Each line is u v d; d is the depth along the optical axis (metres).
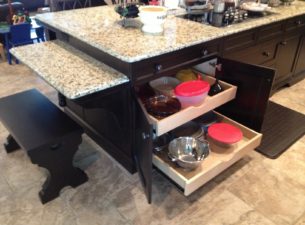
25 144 1.49
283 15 2.35
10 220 1.54
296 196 1.69
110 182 1.80
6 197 1.68
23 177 1.83
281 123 2.39
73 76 1.47
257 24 2.08
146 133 1.40
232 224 1.52
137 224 1.52
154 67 1.57
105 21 2.00
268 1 2.70
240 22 2.11
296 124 2.38
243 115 2.07
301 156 2.02
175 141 1.81
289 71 2.87
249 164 1.94
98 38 1.65
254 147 1.89
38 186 1.76
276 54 2.54
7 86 3.04
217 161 1.72
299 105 2.69
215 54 1.92
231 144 1.83
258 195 1.70
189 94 1.70
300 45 2.80
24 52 1.80
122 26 1.88
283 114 2.52
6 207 1.61
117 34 1.73
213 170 1.63
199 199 1.67
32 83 3.13
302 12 2.49
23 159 1.98
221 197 1.68
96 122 2.05
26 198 1.67
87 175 1.84
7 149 2.02
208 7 2.28
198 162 1.63
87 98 1.42
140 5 2.01
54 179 1.63
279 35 2.44
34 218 1.55
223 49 1.96
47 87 3.03
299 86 3.05
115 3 2.59
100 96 1.45
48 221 1.53
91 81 1.42
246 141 1.91
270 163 1.95
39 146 1.48
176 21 2.03
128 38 1.66
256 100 1.94
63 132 1.59
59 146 1.57
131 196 1.69
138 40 1.63
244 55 2.18
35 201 1.65
